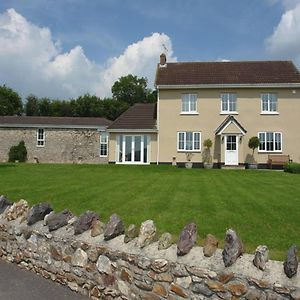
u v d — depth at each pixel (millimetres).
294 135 29984
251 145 29531
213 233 7672
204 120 30703
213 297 4527
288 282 4047
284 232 7707
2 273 6879
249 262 4449
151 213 9656
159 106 31156
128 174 21375
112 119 71875
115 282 5559
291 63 32594
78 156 38625
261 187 15359
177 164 30531
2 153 39094
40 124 38750
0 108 66812
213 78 31422
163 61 34000
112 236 5812
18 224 7375
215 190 14219
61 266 6371
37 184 15938
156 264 5051
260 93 30422
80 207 10594
